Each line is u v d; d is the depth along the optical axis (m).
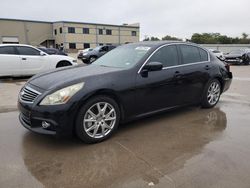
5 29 53.00
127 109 4.17
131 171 3.09
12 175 2.98
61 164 3.24
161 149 3.68
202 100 5.57
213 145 3.81
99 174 3.02
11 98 6.89
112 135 4.17
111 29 62.28
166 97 4.72
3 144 3.80
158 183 2.84
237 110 5.72
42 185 2.80
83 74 3.95
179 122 4.84
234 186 2.77
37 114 3.55
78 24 57.31
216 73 5.66
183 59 5.07
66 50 56.06
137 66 4.30
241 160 3.34
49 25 58.09
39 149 3.65
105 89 3.81
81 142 3.88
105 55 5.29
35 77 4.21
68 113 3.51
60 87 3.57
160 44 4.80
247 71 15.07
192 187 2.76
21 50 10.41
